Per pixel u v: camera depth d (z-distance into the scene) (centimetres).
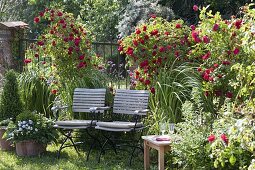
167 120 531
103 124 528
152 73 591
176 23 609
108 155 570
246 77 373
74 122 546
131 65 631
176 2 1288
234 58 503
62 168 508
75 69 671
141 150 550
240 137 304
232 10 1219
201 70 542
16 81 621
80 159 551
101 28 1467
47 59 699
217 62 522
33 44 726
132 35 607
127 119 605
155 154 530
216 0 1217
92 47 752
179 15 1292
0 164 528
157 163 515
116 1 1452
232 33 497
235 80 495
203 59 528
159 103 549
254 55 415
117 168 506
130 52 601
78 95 611
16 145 568
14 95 614
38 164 525
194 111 481
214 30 497
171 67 563
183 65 572
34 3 1591
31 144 562
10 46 787
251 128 306
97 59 695
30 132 557
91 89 608
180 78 558
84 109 602
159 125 521
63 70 675
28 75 695
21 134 556
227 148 341
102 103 597
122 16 1323
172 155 462
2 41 781
